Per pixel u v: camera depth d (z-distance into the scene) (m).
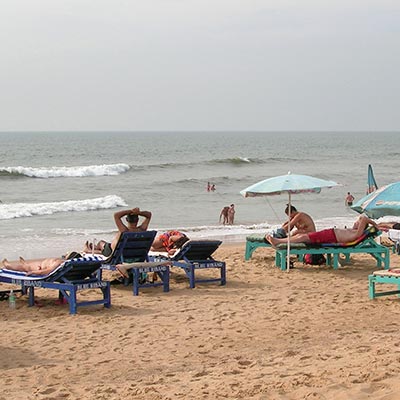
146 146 146.50
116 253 12.73
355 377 6.35
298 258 16.31
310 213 32.72
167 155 102.44
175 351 8.66
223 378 6.95
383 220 27.27
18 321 10.41
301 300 11.76
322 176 59.50
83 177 53.84
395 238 18.03
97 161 83.00
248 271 14.94
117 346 8.95
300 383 6.38
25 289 12.30
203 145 159.75
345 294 12.26
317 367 6.98
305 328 9.70
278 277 14.22
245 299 11.94
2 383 7.38
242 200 38.84
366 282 13.56
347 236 15.08
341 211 33.75
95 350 8.78
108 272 14.61
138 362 8.18
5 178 50.47
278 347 8.70
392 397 5.70
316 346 8.59
